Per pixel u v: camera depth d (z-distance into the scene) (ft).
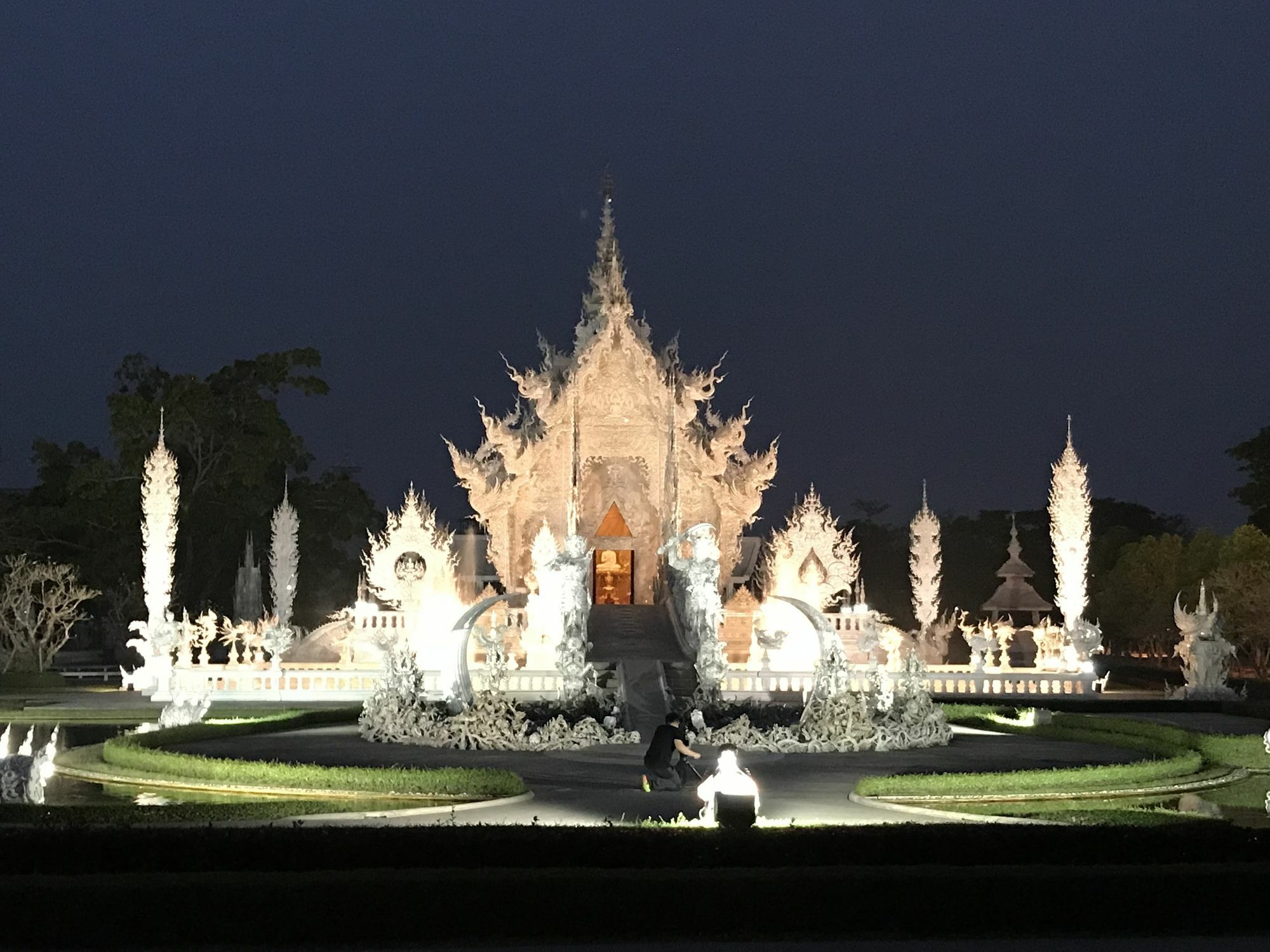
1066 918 52.65
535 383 233.76
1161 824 63.00
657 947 50.01
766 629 203.72
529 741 112.06
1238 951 49.49
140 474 267.39
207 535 284.61
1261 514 258.37
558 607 169.78
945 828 59.57
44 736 132.16
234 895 50.14
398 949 49.62
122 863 56.03
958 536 355.36
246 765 88.89
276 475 296.51
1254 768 107.55
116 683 220.23
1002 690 178.40
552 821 73.46
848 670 116.26
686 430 232.12
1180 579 255.91
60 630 254.47
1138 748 114.32
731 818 64.13
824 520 212.84
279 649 172.96
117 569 268.41
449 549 213.46
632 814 76.59
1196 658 174.50
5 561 234.58
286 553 228.63
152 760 94.53
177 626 182.50
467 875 51.88
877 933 52.08
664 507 229.86
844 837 58.44
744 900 51.96
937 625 257.96
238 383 283.59
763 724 122.01
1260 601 206.39
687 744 87.61
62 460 277.85
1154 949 49.73
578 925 51.39
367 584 229.04
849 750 111.45
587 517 233.55
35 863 55.83
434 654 189.88
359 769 86.48
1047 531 353.10
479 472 232.73
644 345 233.35
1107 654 278.67
